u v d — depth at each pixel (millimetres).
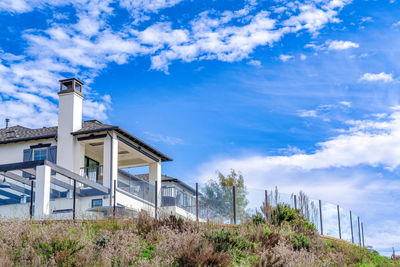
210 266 10547
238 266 11461
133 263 10469
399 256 17922
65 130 26734
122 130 25984
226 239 12602
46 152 27266
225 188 20141
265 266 11062
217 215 19484
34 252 9930
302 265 11609
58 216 17625
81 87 28281
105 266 9883
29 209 19469
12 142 27688
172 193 22047
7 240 10656
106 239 11250
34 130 29969
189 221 14594
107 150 25688
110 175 25078
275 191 20625
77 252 10320
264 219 17516
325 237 19719
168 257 10805
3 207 20078
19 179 20906
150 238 12734
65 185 21953
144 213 14844
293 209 19047
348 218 25641
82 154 26562
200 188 20500
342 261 14086
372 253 18031
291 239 14672
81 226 12766
